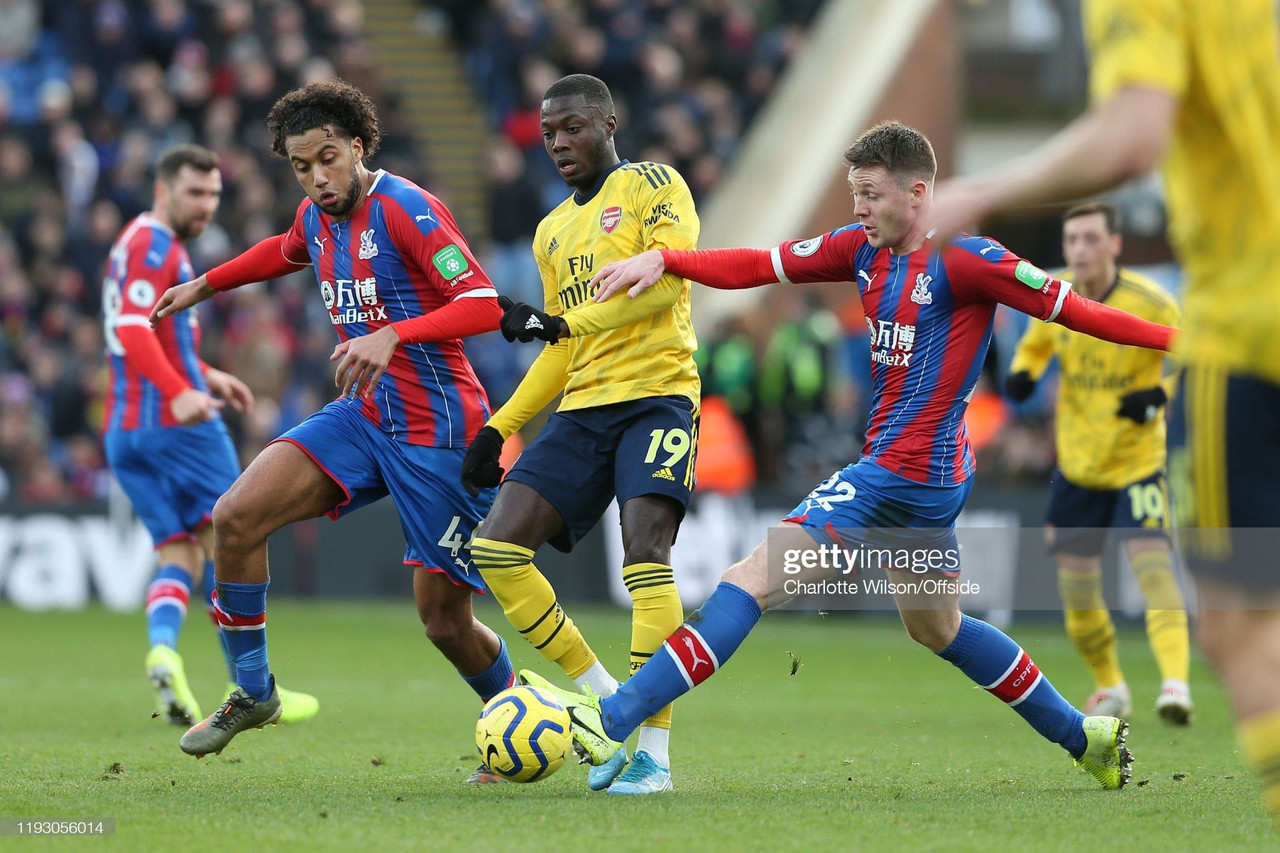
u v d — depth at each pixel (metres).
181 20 60.31
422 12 75.69
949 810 15.59
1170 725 25.30
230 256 55.16
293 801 16.12
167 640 24.59
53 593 51.59
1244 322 10.90
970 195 10.24
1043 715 17.44
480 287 18.34
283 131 18.55
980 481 48.09
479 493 19.08
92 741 22.00
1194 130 10.98
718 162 66.69
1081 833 14.23
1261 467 11.05
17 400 54.09
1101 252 25.78
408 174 61.81
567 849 13.19
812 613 48.25
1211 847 13.52
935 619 17.42
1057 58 72.00
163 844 13.52
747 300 61.47
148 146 57.38
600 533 49.03
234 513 18.14
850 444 52.00
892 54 67.62
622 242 18.30
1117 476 25.55
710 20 70.00
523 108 63.00
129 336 24.50
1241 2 10.74
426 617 19.41
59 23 63.12
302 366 54.94
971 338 17.12
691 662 16.41
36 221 56.91
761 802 16.11
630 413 17.98
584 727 16.20
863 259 17.53
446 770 19.09
